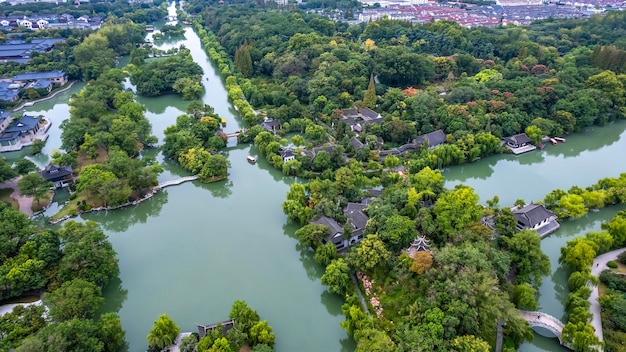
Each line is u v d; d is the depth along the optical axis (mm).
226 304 79312
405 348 63031
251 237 98875
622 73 184625
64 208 105750
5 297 74938
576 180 126500
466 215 88375
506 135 146625
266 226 103000
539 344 72312
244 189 119188
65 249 78625
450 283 69938
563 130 154000
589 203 105500
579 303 72438
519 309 74250
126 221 108062
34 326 65625
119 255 92125
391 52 195125
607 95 166125
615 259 87500
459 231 85938
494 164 136500
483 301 68312
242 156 136875
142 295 80938
